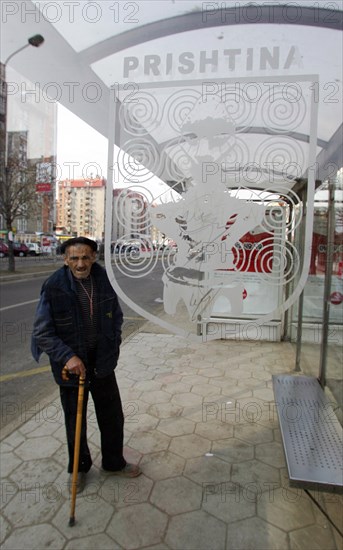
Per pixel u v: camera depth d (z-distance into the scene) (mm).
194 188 2512
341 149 3008
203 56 2459
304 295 4441
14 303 9203
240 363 4582
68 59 2512
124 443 2830
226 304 5527
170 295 2547
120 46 2379
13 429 3049
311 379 3285
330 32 2170
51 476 2457
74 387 2227
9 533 1998
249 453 2703
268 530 2002
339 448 2186
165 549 1884
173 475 2463
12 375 4379
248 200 2533
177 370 4355
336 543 1918
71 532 1999
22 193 15938
